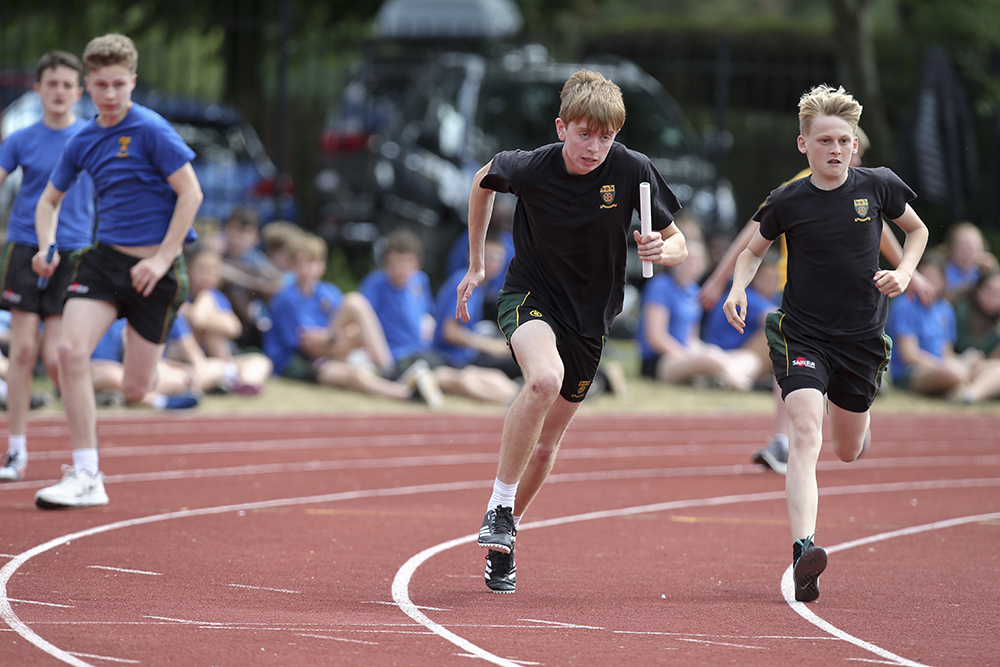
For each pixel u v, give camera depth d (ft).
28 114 169.17
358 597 53.06
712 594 55.77
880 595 56.29
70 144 72.49
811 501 54.08
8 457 79.87
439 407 131.54
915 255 58.44
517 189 55.06
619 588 56.65
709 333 155.22
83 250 72.69
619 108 52.65
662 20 276.00
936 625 50.55
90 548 61.05
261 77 240.53
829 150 57.31
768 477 94.38
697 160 189.16
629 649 45.39
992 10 233.96
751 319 149.89
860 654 45.57
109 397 116.67
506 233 144.66
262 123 240.73
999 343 154.10
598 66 190.80
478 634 46.98
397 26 216.33
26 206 80.23
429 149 177.27
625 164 54.80
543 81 184.44
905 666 44.11
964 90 206.39
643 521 75.20
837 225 57.72
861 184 58.44
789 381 56.95
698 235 154.61
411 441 108.58
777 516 77.77
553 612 51.29
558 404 56.95
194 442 101.86
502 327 56.03
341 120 196.13
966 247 159.94
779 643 46.88
